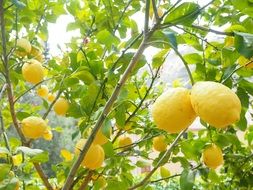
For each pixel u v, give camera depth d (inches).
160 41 18.4
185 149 33.7
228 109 14.6
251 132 42.1
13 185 24.0
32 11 40.8
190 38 30.0
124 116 29.0
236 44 18.7
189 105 16.0
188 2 19.6
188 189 27.5
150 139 42.2
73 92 34.2
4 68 35.2
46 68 41.4
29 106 49.0
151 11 30.9
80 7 45.3
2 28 32.9
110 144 29.5
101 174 36.8
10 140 40.7
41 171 38.5
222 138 32.9
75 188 41.8
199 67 29.0
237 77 31.8
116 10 41.2
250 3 23.4
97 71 30.9
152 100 41.8
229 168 42.7
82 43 40.3
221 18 34.4
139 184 35.6
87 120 29.9
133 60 19.7
